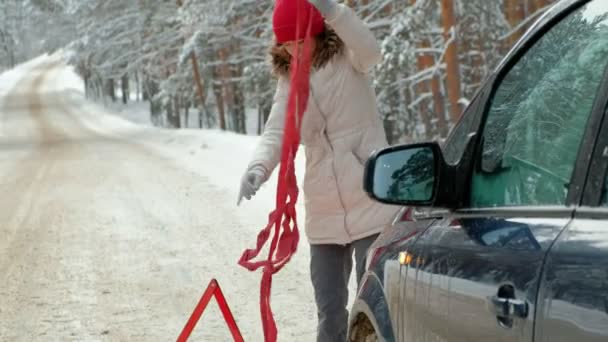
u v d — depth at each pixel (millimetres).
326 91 4637
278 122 4637
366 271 3643
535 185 2447
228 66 58469
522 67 2732
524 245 2250
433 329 2707
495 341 2250
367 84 4738
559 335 1968
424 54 30438
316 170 4781
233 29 51688
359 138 4707
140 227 14375
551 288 2037
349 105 4664
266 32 45781
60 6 103875
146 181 22781
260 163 4535
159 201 18000
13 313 8789
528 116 2600
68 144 51750
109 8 74562
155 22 63531
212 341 7441
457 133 3104
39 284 10117
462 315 2471
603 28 2365
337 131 4703
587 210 2113
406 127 36719
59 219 15781
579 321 1905
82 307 8906
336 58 4633
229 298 9023
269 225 4195
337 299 4969
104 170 27500
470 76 30594
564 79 2461
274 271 4246
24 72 175375
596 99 2219
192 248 12141
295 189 4191
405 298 3010
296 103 4211
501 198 2635
